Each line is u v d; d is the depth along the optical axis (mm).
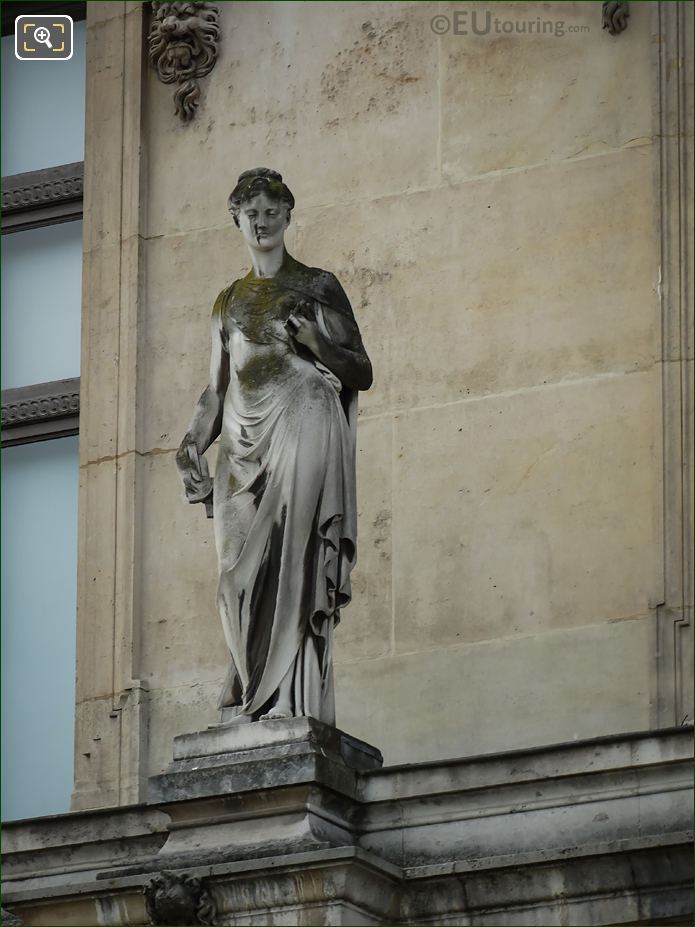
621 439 22328
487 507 22594
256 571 20656
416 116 23719
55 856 21688
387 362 23234
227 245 24141
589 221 22906
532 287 22953
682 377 22188
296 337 20906
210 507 21281
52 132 25344
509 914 19875
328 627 20703
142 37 24797
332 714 20656
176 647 23281
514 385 22781
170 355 24047
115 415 23984
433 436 22922
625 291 22641
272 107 24281
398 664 22453
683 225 22500
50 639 24047
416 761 22141
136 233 24344
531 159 23219
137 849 21453
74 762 23281
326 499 20688
